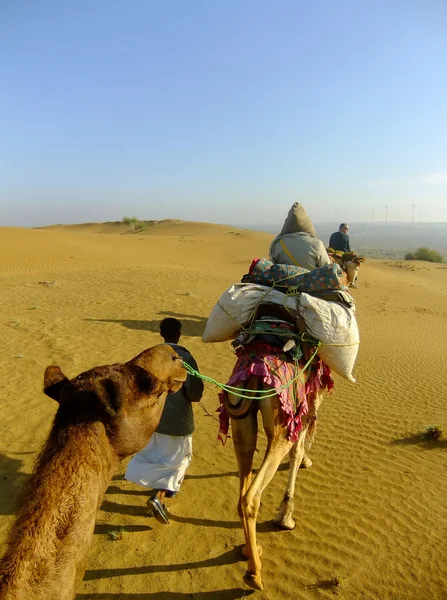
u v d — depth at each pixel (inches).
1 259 1368.1
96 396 108.1
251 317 206.1
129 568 190.1
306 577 191.2
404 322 769.6
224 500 237.0
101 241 1959.9
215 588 183.0
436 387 433.1
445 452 299.6
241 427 185.8
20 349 439.5
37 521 92.5
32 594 87.7
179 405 212.4
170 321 233.8
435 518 230.7
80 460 101.3
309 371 213.8
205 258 1754.4
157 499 206.2
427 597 184.2
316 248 234.5
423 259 2613.2
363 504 239.9
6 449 265.3
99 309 647.1
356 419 347.3
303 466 273.1
